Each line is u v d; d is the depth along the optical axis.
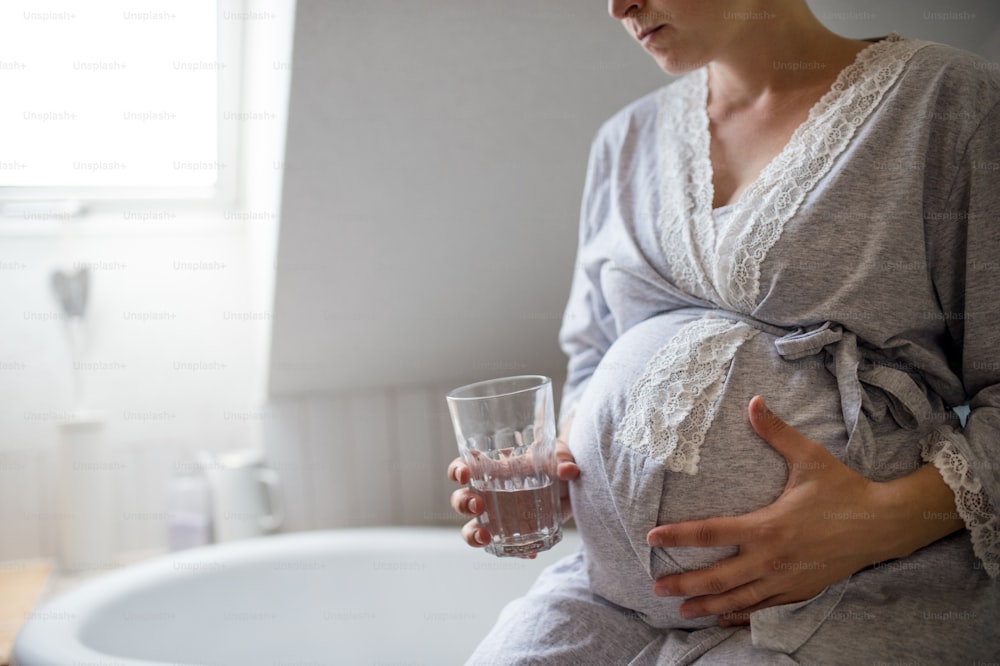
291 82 1.49
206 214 2.31
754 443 0.88
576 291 1.25
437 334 2.21
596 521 0.97
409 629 1.81
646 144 1.13
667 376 0.93
